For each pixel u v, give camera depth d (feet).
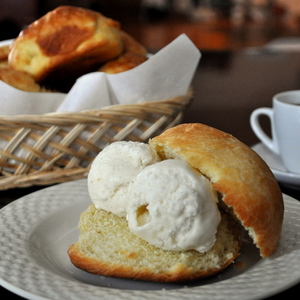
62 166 1.70
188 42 1.70
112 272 1.14
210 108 2.20
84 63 1.81
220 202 1.19
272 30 5.63
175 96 1.75
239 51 3.53
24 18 5.40
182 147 1.17
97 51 1.76
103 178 1.21
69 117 1.55
